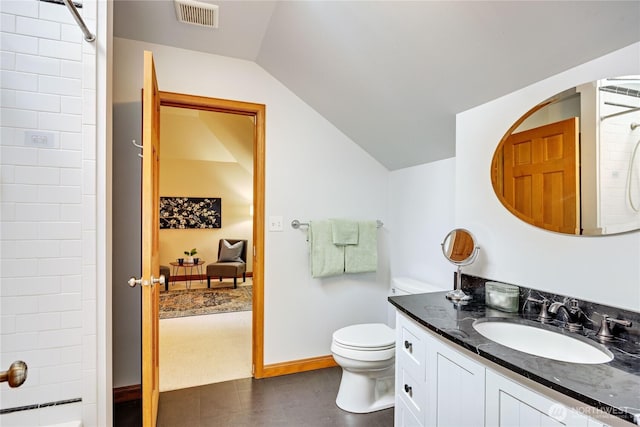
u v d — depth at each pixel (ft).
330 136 8.64
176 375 8.02
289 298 8.22
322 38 5.87
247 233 20.89
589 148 4.02
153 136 5.62
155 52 7.14
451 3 4.09
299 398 7.02
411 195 8.43
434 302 5.37
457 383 3.84
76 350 4.63
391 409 6.65
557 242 4.44
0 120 4.32
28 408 4.45
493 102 5.32
